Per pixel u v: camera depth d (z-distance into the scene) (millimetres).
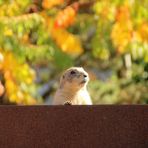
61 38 15984
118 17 15562
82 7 17266
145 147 8398
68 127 8477
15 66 15406
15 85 15570
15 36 15336
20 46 15461
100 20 16234
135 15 15625
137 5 15594
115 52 20109
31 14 15312
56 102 12398
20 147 8461
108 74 22031
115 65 20844
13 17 15188
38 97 17797
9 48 15273
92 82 19625
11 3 15398
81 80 12156
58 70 20250
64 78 12422
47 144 8461
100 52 16953
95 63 20797
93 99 19344
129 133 8430
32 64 17703
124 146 8414
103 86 19484
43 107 8508
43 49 15898
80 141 8453
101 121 8453
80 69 12508
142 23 15664
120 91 19328
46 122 8484
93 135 8453
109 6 15633
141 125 8422
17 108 8500
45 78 20625
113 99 19312
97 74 21234
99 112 8469
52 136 8469
